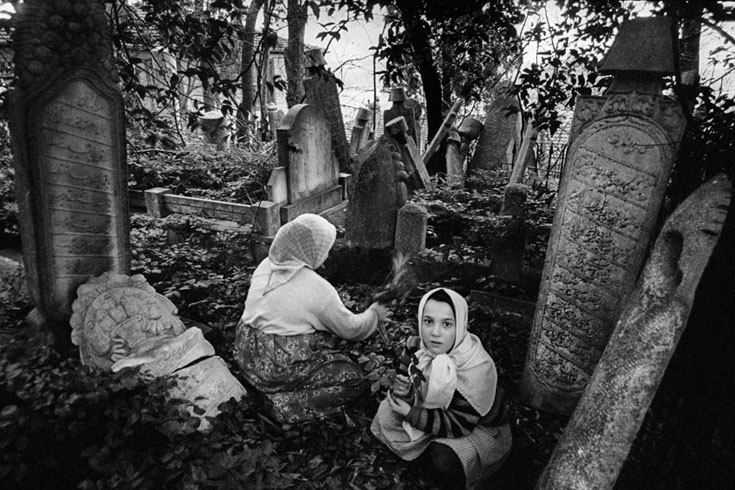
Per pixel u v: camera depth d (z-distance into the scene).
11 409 2.61
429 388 2.65
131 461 2.62
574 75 4.38
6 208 5.85
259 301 3.06
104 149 3.63
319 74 4.58
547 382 3.38
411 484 2.80
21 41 3.16
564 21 4.19
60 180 3.46
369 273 5.12
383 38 5.49
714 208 1.75
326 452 2.94
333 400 3.14
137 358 3.19
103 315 3.41
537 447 3.09
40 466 2.54
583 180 3.05
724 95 3.05
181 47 4.62
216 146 9.46
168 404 2.87
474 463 2.69
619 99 2.84
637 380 1.80
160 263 4.90
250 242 5.84
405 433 2.85
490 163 8.45
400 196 5.02
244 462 2.60
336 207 7.19
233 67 10.23
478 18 5.69
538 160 7.82
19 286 4.26
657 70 2.64
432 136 8.51
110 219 3.79
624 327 1.89
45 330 3.63
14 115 3.20
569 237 3.17
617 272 3.04
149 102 9.90
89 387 2.79
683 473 2.27
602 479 1.86
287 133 5.98
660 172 2.79
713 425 2.25
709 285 2.24
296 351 3.01
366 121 9.07
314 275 3.03
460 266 4.75
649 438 2.53
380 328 3.27
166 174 7.87
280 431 3.04
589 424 1.90
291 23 9.46
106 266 3.84
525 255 4.84
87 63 3.37
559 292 3.27
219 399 3.10
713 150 2.77
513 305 4.33
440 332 2.71
